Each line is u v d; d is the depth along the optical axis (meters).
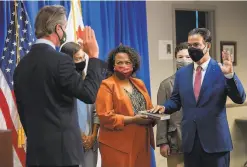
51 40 1.69
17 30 3.13
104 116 2.17
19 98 1.69
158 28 4.21
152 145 2.33
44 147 1.61
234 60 4.73
